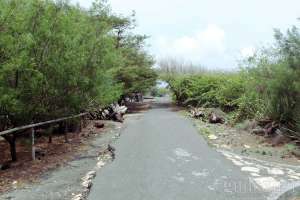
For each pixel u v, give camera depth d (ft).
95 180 19.88
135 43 76.64
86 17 35.40
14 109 23.50
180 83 78.69
